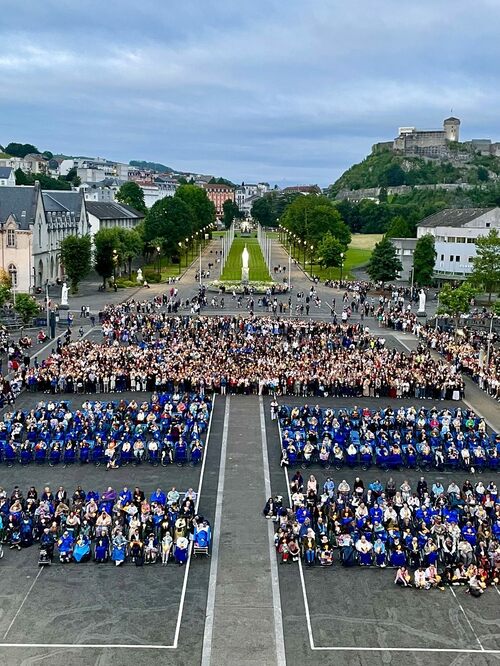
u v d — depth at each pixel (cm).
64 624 3294
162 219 19525
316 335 9500
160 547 4000
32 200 14675
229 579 3741
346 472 5294
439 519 4075
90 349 8244
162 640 3183
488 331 10744
